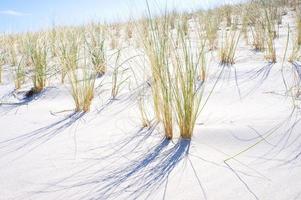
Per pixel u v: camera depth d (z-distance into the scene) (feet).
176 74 6.51
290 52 12.68
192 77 6.23
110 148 5.91
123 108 8.18
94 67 11.53
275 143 5.65
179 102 6.01
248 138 5.90
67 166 5.29
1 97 10.03
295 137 5.79
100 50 12.19
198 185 4.59
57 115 8.05
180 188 4.54
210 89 9.05
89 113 8.03
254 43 14.57
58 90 10.18
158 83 6.46
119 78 10.91
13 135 6.81
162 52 6.51
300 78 9.37
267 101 7.86
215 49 14.38
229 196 4.30
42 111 8.45
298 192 4.28
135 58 13.05
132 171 5.05
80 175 4.98
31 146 6.17
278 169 4.85
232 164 5.08
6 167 5.33
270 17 15.03
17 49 18.88
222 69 10.99
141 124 7.02
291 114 6.82
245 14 16.93
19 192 4.57
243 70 10.69
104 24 21.52
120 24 27.78
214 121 6.79
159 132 6.49
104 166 5.25
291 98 7.91
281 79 9.45
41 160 5.54
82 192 4.52
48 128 7.14
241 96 8.37
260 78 9.70
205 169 4.99
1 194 4.53
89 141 6.29
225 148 5.62
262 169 4.88
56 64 12.22
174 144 5.92
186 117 5.96
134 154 5.63
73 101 9.18
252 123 6.52
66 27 16.67
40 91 10.22
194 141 5.96
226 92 8.72
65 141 6.34
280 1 24.61
